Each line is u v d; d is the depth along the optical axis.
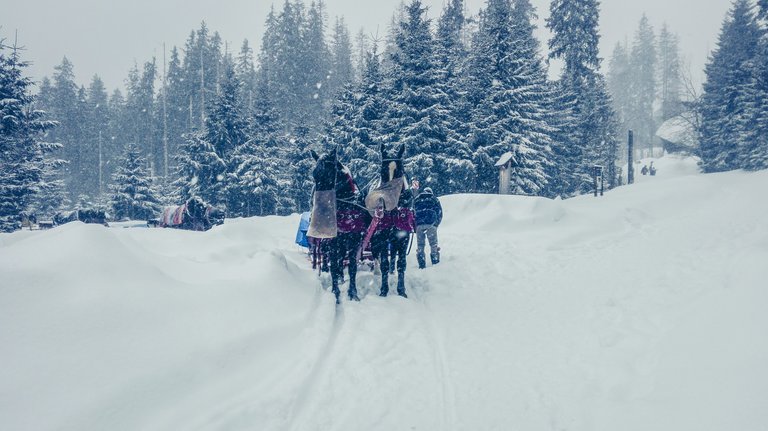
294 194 36.59
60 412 3.23
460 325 6.24
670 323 5.50
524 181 27.70
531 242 11.83
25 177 27.86
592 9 41.25
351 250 7.02
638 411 3.71
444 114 27.31
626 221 14.75
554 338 5.61
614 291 7.31
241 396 3.99
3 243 8.16
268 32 74.12
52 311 4.06
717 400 3.57
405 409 4.03
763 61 37.31
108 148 71.88
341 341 5.39
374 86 31.48
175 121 66.69
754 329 4.51
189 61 68.88
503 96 27.95
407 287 8.29
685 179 25.05
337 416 3.90
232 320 4.97
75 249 4.90
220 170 36.34
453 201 15.46
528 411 3.97
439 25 32.38
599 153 40.59
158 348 4.14
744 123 35.50
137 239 9.12
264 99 39.72
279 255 7.09
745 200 18.20
